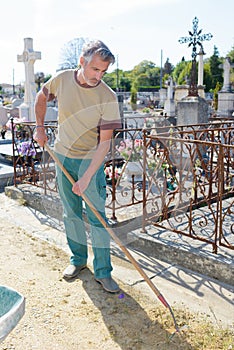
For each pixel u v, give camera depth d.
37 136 2.90
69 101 2.58
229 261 2.97
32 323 2.50
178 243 3.33
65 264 3.34
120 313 2.62
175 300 2.75
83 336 2.39
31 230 4.09
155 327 2.46
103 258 2.91
